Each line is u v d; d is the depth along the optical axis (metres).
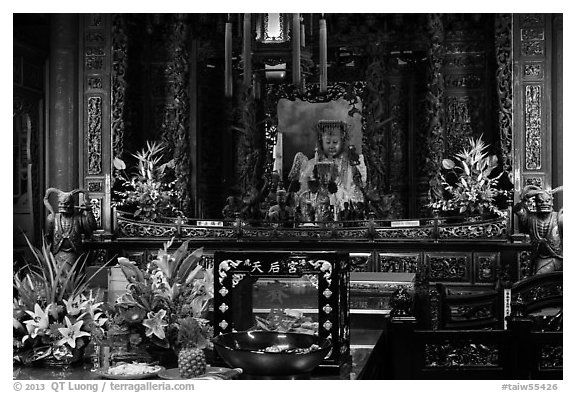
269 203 13.54
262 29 8.94
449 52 13.69
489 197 12.02
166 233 12.64
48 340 4.12
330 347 3.80
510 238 11.66
